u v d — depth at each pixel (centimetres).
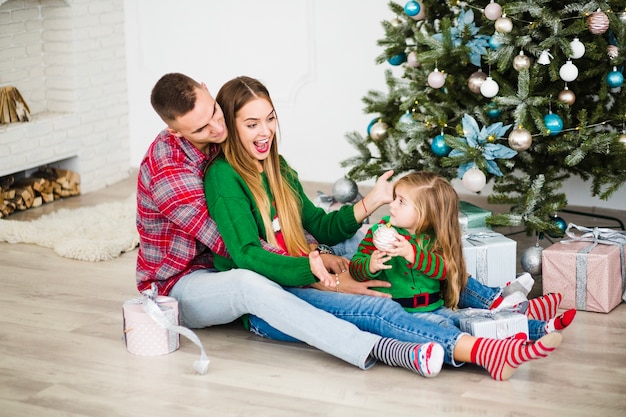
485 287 284
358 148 380
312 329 250
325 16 462
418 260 255
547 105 325
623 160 323
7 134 429
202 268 284
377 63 367
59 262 364
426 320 252
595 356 259
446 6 355
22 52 457
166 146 271
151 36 500
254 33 479
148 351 265
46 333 286
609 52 312
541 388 238
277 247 271
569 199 428
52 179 471
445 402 231
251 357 263
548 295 278
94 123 484
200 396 238
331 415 226
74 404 235
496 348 240
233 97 268
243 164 271
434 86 331
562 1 322
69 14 460
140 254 283
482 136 316
